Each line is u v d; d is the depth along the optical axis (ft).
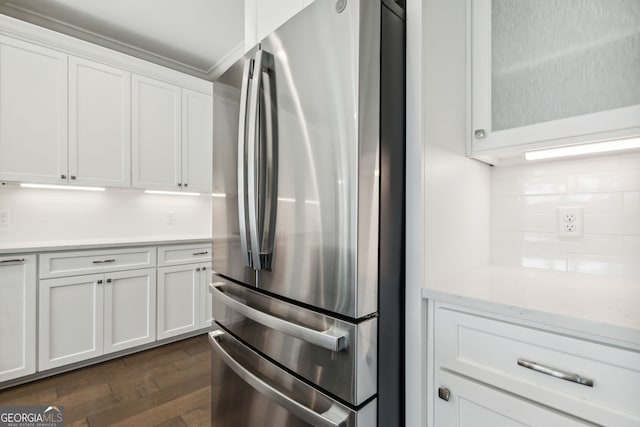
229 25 8.25
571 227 3.86
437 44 3.20
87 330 6.98
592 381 2.02
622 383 1.92
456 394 2.69
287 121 3.08
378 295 2.71
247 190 3.51
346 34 2.59
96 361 7.24
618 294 2.68
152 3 7.38
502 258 4.37
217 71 10.75
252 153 3.26
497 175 4.44
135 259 7.73
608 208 3.64
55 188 8.02
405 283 3.03
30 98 6.76
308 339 2.69
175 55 9.78
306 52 2.90
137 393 6.04
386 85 2.82
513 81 3.39
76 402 5.73
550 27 3.18
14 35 6.57
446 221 3.37
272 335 3.28
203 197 10.87
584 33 3.00
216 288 4.23
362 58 2.53
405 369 2.99
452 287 2.94
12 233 7.45
